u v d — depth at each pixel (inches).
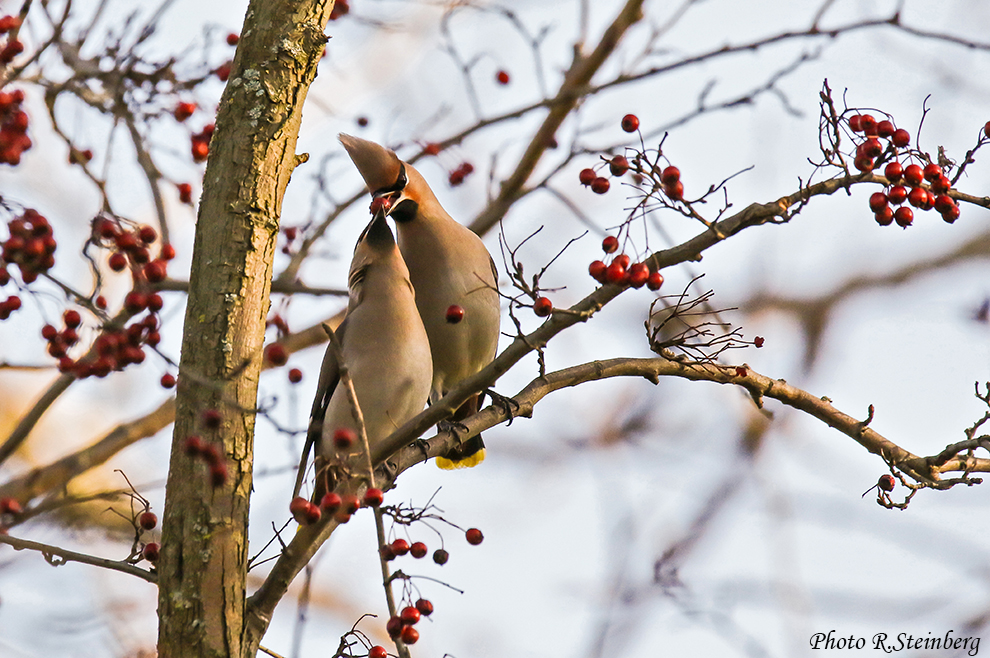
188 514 277.7
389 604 309.4
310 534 285.1
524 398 362.3
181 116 411.2
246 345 290.0
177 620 272.2
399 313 404.8
